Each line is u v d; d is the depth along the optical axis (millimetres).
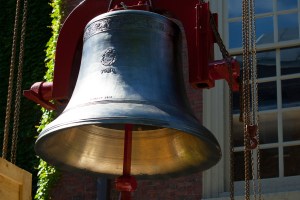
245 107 7793
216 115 12766
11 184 5992
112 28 6984
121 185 7055
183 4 7195
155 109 6449
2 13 15203
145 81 6746
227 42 13492
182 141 7348
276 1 13680
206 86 7090
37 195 12992
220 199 11953
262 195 11812
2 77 14586
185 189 12281
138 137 7504
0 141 13984
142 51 6902
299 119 12703
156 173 7531
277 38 13414
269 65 13258
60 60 7516
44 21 14781
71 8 14242
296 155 12430
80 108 6496
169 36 7098
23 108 14070
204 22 7121
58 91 7469
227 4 13742
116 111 6297
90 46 7039
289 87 13000
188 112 6789
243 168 12523
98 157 7508
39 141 6758
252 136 7746
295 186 12016
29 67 14414
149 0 7281
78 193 12875
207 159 7246
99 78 6793
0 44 14906
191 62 7047
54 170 13031
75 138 7387
